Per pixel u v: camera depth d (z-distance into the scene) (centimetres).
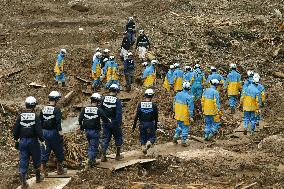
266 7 5438
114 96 2127
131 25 4212
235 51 4341
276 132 2641
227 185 1778
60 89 3559
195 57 4122
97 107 2008
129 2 5772
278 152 2234
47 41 4469
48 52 4169
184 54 4181
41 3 5422
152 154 2258
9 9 5138
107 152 2405
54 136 1952
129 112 3158
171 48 4284
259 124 2897
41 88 3556
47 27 4816
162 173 1991
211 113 2545
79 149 2280
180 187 1736
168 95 3388
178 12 5369
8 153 2416
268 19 5025
